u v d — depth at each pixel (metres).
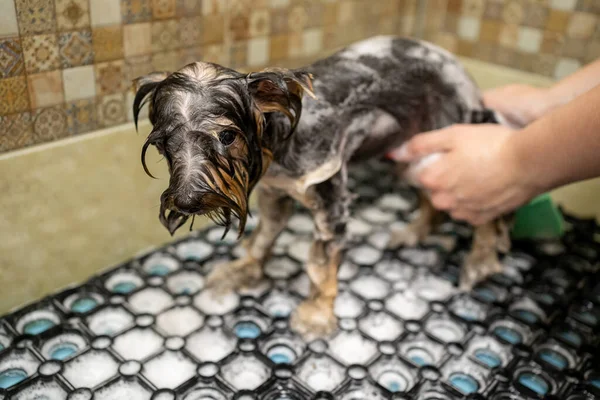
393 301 0.90
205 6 0.90
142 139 0.89
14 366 0.74
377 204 1.17
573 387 0.75
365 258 1.00
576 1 1.09
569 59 1.14
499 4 1.19
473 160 0.78
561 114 0.69
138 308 0.85
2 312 0.83
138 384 0.72
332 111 0.72
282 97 0.61
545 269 1.00
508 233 0.96
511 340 0.83
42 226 0.82
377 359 0.78
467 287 0.93
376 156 0.85
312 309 0.82
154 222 0.97
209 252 0.99
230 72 0.59
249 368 0.75
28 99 0.76
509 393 0.74
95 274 0.92
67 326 0.80
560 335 0.84
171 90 0.56
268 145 0.66
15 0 0.70
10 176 0.76
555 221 1.02
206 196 0.53
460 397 0.72
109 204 0.89
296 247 1.02
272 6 1.01
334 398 0.71
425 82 0.82
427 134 0.83
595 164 0.68
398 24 1.29
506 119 0.94
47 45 0.75
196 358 0.77
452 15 1.27
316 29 1.12
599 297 0.93
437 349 0.80
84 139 0.83
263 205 0.85
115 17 0.80
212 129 0.54
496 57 1.24
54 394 0.70
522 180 0.75
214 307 0.86
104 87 0.83
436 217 1.04
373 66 0.77
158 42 0.87
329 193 0.74
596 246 1.06
